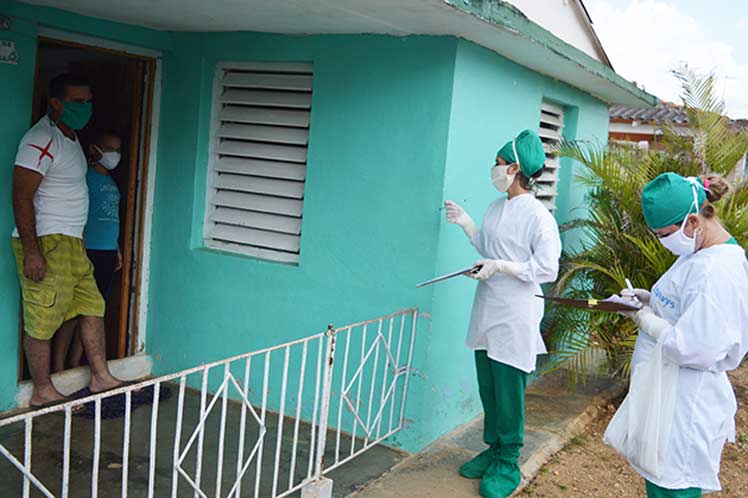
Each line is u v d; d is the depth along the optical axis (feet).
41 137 13.69
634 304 9.89
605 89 20.88
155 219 17.49
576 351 18.34
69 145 14.32
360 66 14.73
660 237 9.66
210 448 14.30
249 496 12.55
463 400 16.43
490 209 13.05
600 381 20.71
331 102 15.14
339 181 15.17
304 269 15.71
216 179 17.03
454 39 13.75
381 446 14.97
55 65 18.90
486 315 12.60
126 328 17.60
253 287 16.35
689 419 9.33
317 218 15.49
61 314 14.61
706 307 8.91
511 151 12.33
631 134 41.24
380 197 14.71
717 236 9.40
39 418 14.62
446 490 13.03
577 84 20.25
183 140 16.90
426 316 14.33
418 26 13.37
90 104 14.67
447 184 14.14
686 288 9.27
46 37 14.56
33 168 13.52
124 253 17.37
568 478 14.39
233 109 16.66
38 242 13.99
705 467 9.42
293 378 16.06
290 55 15.48
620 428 10.01
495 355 12.44
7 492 11.84
